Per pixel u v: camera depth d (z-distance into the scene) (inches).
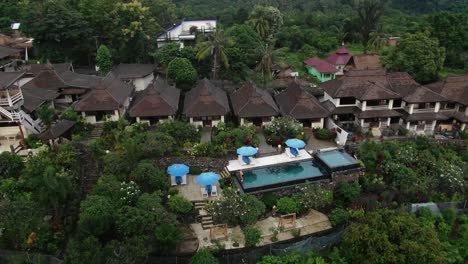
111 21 2413.9
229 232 1206.9
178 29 2896.2
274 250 1139.9
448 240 1296.8
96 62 2459.4
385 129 1779.0
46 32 2260.1
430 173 1502.2
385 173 1498.5
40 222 1131.3
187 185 1413.6
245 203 1223.5
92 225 1051.9
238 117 1792.6
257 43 2637.8
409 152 1561.3
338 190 1392.7
